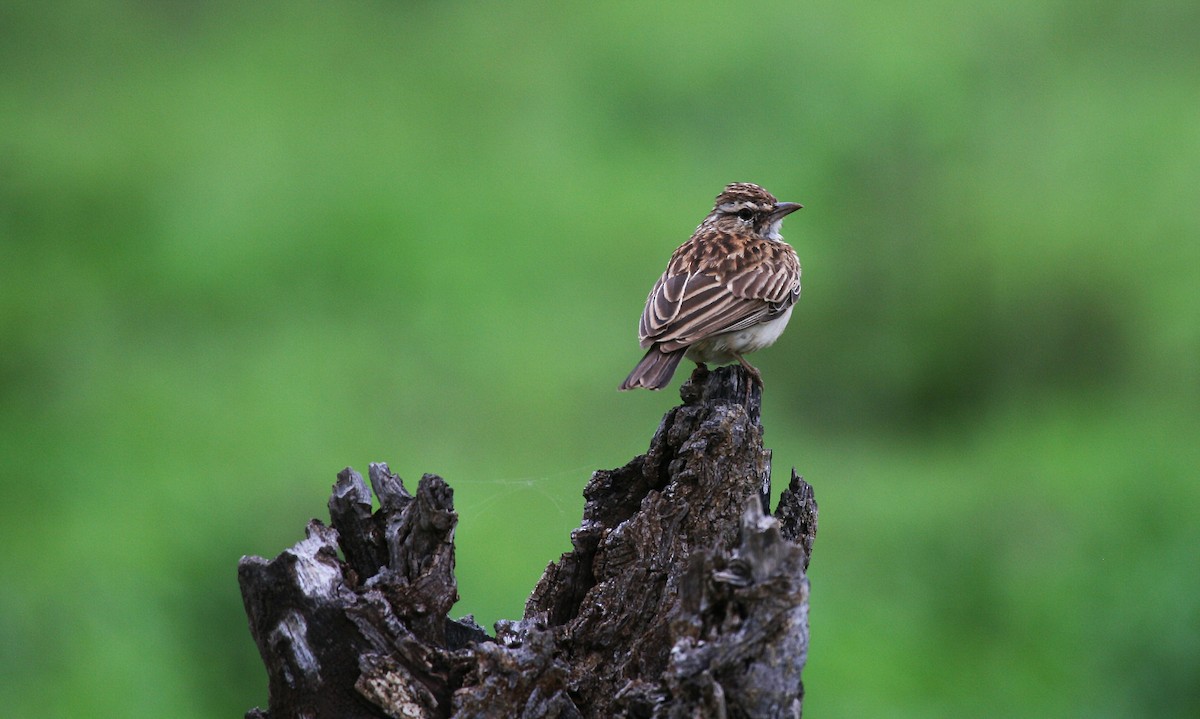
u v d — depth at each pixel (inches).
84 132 925.2
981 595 498.9
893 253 800.9
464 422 630.5
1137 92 962.7
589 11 1015.0
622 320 703.1
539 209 794.8
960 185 860.6
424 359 676.7
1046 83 962.1
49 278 770.8
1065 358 759.1
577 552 217.0
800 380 729.6
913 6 976.9
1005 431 679.1
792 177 855.7
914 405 724.0
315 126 927.7
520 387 652.1
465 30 1038.4
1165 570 454.0
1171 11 1015.0
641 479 222.4
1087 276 781.3
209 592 482.6
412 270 744.3
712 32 965.2
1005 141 900.6
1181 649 424.8
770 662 171.5
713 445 212.1
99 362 689.0
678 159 872.9
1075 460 617.6
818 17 976.9
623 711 187.0
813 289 768.3
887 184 853.2
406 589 191.5
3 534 525.3
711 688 170.6
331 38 1071.0
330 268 756.0
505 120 929.5
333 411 635.5
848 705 438.9
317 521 199.8
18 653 454.0
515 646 200.2
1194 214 840.9
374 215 786.2
